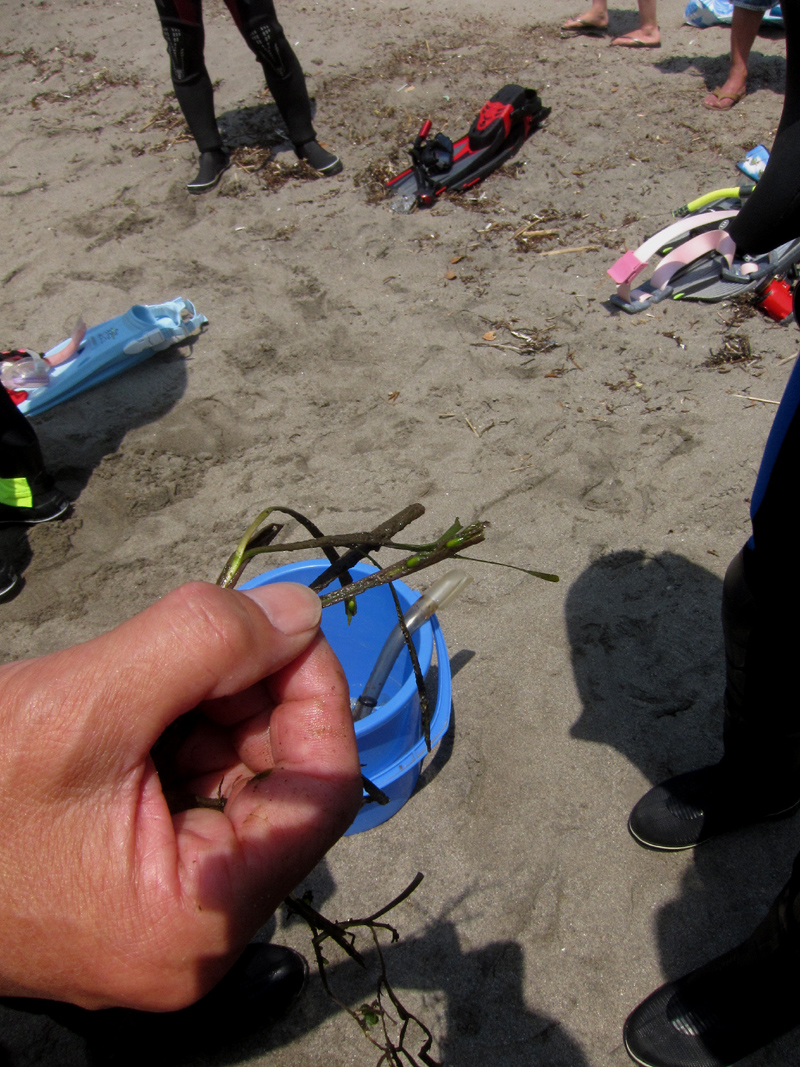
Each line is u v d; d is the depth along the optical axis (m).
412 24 5.56
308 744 0.83
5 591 2.36
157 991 0.75
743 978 1.30
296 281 3.52
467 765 1.84
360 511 2.48
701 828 1.63
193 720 0.90
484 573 2.26
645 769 1.80
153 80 5.28
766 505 1.22
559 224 3.67
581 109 4.43
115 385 3.10
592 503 2.41
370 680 1.61
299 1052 1.47
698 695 1.92
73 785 0.70
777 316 2.97
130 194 4.23
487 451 2.63
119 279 3.64
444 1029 1.47
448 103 4.68
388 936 1.59
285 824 0.77
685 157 3.96
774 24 4.93
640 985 1.49
